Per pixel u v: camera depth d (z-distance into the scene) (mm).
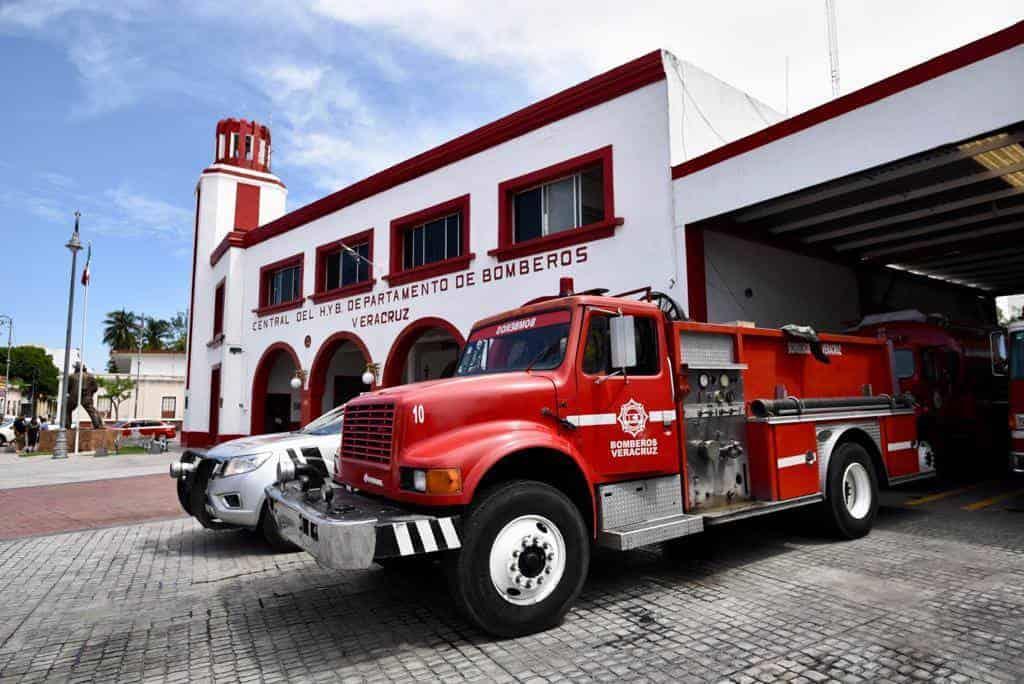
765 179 9305
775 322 12109
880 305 15750
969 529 7184
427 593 5594
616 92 11531
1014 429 8695
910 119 7852
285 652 4355
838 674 3719
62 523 9578
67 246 25562
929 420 10914
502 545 4414
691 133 11156
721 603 5020
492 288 13531
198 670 4113
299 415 21391
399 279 15797
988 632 4246
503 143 13594
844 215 11242
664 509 5422
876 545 6586
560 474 5168
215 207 24781
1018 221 12242
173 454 24906
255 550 7492
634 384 5383
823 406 6844
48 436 29828
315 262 18891
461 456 4348
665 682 3695
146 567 6816
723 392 6062
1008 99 7098
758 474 6168
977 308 20688
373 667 4047
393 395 4879
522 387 4844
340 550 3957
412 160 15617
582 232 11734
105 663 4270
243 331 21922
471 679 3814
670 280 10422
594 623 4691
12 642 4691
